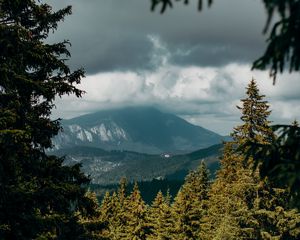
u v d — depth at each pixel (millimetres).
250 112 32812
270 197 29766
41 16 15508
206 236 42250
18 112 13992
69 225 17484
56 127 15742
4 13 13070
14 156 11805
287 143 6191
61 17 16531
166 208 49562
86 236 18453
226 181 43500
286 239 29359
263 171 6812
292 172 5594
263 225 30031
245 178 29766
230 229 29969
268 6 4125
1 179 11758
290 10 4203
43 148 15500
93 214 16938
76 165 16172
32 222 12719
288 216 27891
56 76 16438
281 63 4691
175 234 44188
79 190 15367
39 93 14781
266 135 31797
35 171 14656
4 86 12359
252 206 30609
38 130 14734
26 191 12492
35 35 16203
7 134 11297
